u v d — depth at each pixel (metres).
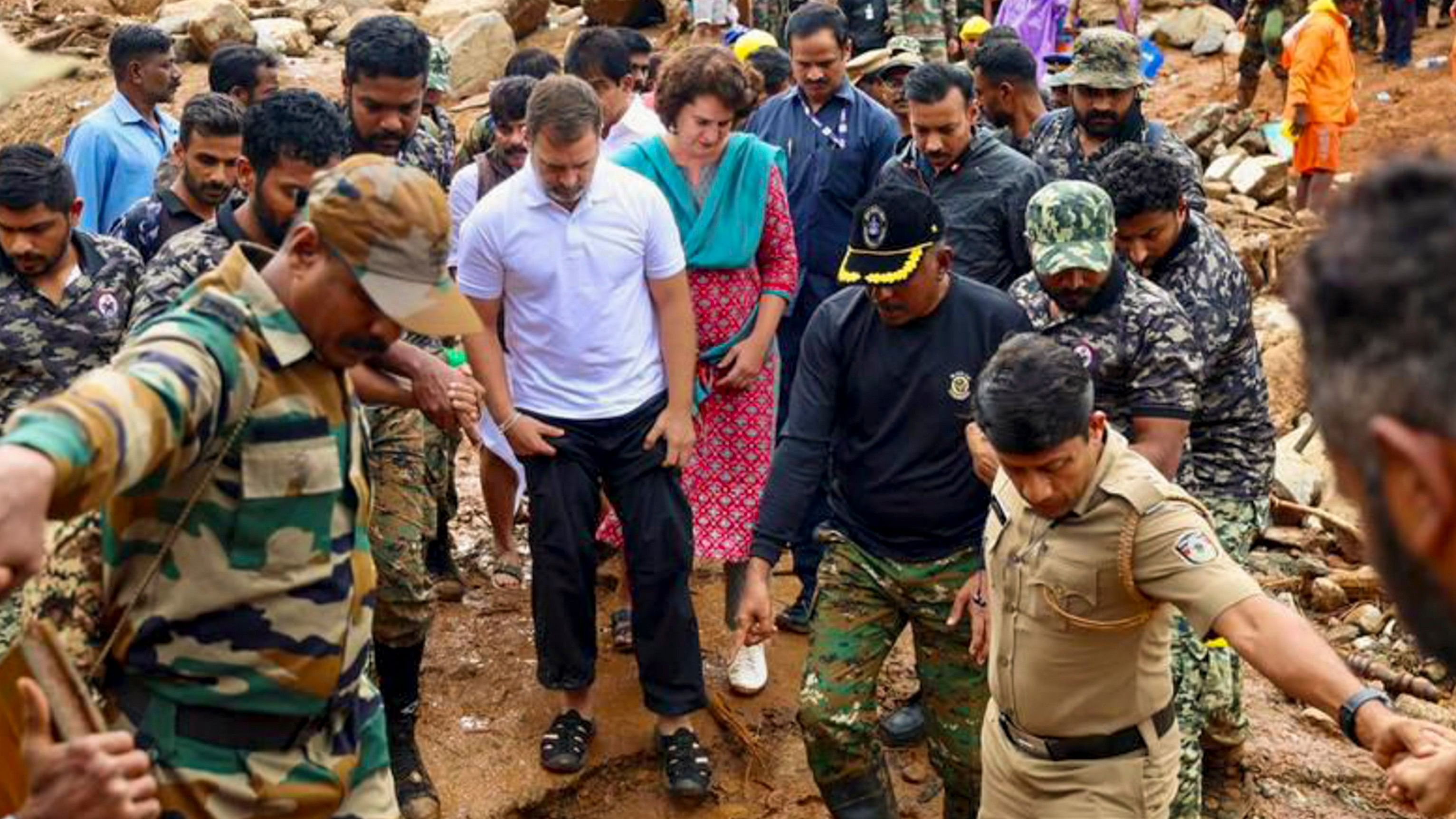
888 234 4.03
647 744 5.02
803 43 5.79
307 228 2.63
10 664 2.39
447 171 6.20
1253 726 5.38
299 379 2.68
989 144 5.41
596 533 4.98
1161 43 14.43
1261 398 4.67
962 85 5.32
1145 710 3.57
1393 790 2.98
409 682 4.63
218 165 4.76
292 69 13.64
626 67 5.91
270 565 2.71
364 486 2.88
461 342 5.21
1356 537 6.48
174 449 2.45
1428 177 1.06
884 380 4.19
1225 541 4.63
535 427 4.63
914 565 4.26
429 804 4.64
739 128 6.08
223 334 2.56
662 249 4.69
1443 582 1.02
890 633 4.39
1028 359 3.31
